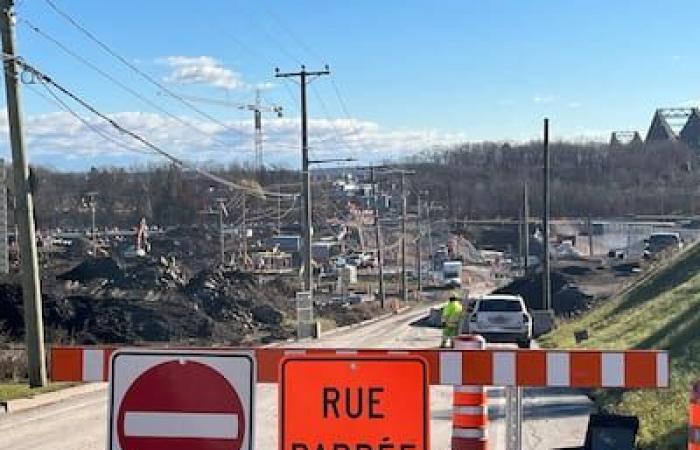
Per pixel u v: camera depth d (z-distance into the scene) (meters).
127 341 37.06
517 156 150.12
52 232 113.50
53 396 19.59
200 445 5.32
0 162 24.73
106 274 56.53
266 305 55.22
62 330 34.81
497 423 14.38
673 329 21.75
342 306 71.44
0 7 21.19
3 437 14.24
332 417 5.54
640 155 150.62
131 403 5.36
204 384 5.33
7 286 37.31
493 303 29.25
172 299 50.72
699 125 173.25
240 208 106.06
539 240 122.94
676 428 11.56
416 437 5.48
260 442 12.91
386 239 126.94
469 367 6.76
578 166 147.50
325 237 118.69
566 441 12.82
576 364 6.68
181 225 109.81
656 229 109.31
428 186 139.50
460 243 131.38
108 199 119.19
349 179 124.00
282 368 5.59
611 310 36.56
